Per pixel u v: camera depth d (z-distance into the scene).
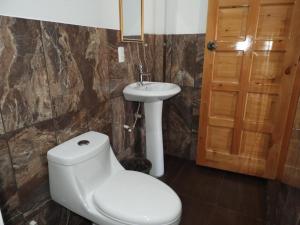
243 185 1.96
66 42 1.22
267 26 1.67
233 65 1.84
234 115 1.95
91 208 1.14
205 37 1.87
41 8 1.06
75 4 1.25
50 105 1.18
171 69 2.18
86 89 1.42
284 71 1.69
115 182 1.26
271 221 1.46
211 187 1.93
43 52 1.10
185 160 2.37
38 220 1.22
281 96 1.75
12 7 0.94
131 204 1.09
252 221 1.56
